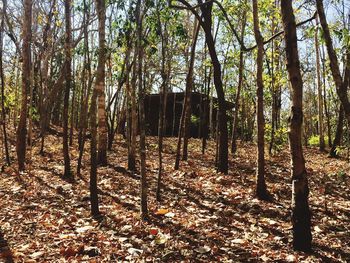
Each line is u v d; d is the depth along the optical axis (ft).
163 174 36.14
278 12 40.81
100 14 24.49
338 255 17.75
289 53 18.06
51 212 23.71
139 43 23.56
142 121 23.17
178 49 52.80
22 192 28.81
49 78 67.82
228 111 81.10
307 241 18.16
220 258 16.99
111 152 50.19
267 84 46.37
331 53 20.26
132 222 21.86
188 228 20.90
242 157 48.37
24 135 38.40
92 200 23.18
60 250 17.13
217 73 35.37
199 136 75.25
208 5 34.35
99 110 40.09
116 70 47.09
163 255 17.01
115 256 16.89
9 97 53.83
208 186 31.04
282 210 24.90
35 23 52.95
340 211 24.88
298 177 18.22
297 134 18.13
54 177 34.53
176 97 79.00
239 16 42.29
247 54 51.16
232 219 22.85
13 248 17.61
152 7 24.72
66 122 34.45
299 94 18.01
